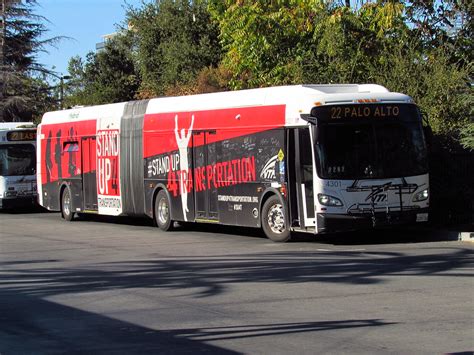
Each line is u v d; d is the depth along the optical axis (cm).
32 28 5784
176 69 4597
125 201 2341
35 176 3180
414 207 1666
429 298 1017
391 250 1541
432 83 2059
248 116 1814
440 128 1989
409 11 2459
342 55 2355
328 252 1539
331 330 853
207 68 4131
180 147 2066
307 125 1647
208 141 1953
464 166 1916
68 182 2681
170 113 2116
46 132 2842
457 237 1716
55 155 2773
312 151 1630
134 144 2280
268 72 2709
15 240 2030
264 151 1764
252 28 2650
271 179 1742
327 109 1633
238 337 840
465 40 2373
